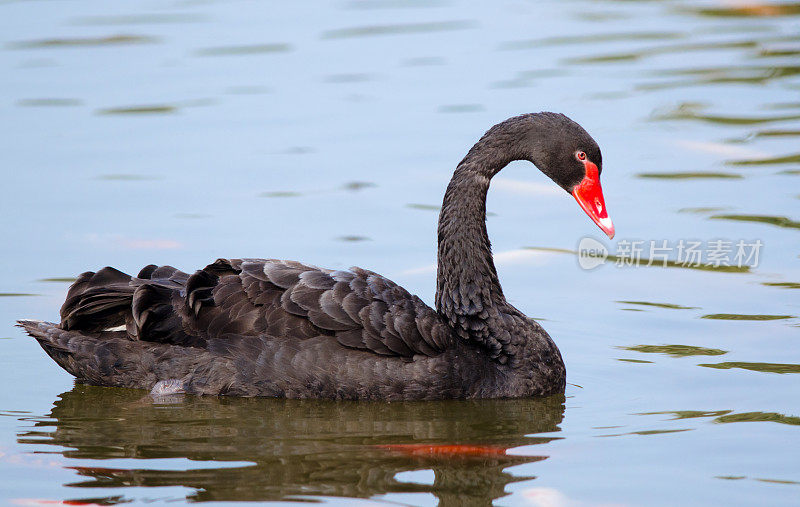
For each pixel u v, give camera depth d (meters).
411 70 21.94
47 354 11.80
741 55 23.00
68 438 9.52
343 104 20.16
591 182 11.36
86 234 14.88
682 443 9.35
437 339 10.65
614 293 13.41
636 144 18.17
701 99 20.22
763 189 16.14
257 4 27.34
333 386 10.45
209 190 16.50
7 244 14.55
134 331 10.70
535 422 10.04
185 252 14.24
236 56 22.81
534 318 12.72
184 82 21.27
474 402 10.63
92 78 21.45
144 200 16.12
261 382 10.47
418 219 15.48
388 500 8.26
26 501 8.20
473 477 8.71
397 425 9.94
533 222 15.75
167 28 24.88
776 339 11.80
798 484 8.49
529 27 25.33
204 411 10.21
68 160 17.59
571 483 8.59
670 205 15.76
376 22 25.62
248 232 14.94
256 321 10.55
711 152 17.75
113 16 25.88
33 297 13.02
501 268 14.23
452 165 17.42
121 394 10.69
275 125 19.25
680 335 12.08
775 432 9.52
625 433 9.65
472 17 26.19
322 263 13.96
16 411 10.21
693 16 26.45
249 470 8.81
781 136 18.28
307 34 24.41
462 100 20.16
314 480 8.62
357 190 16.52
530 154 11.43
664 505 8.19
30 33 24.31
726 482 8.55
